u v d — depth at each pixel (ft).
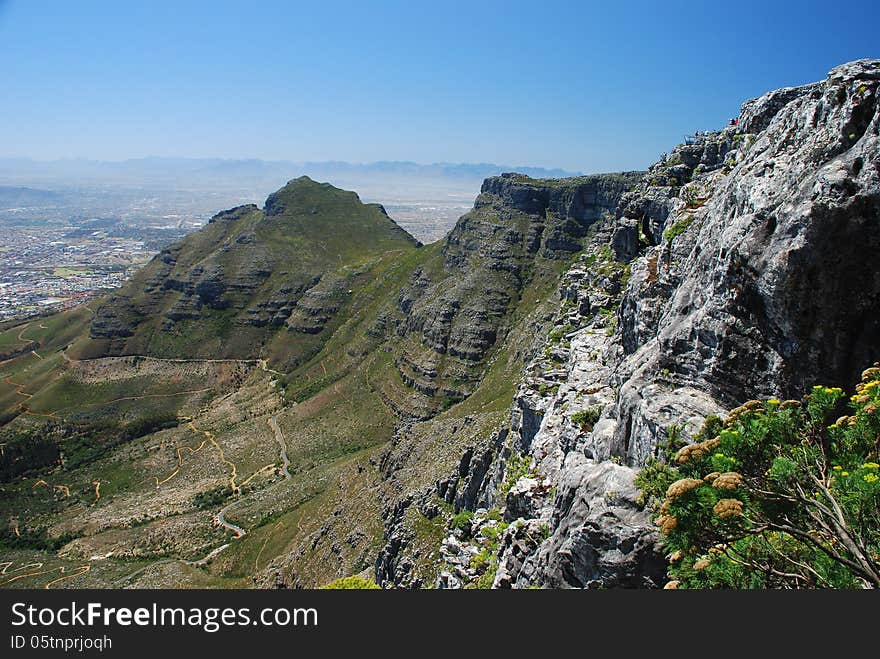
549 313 479.00
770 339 84.84
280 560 372.38
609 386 144.97
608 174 642.22
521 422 172.55
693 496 55.88
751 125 153.48
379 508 301.22
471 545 140.97
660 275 138.62
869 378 67.00
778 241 83.30
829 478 58.29
